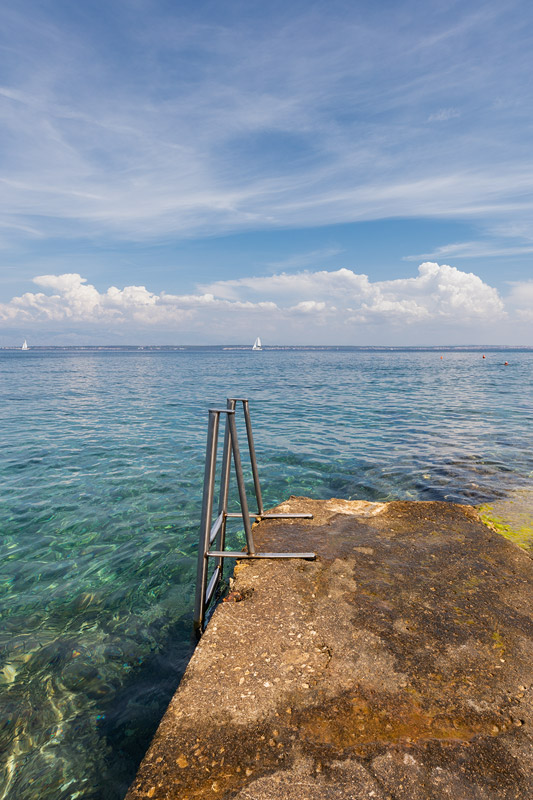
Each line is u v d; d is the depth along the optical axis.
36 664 3.78
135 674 3.65
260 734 2.39
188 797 2.04
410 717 2.46
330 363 78.19
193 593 4.93
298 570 4.23
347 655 2.99
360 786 2.05
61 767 2.84
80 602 4.75
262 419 16.88
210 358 111.12
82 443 12.61
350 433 13.98
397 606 3.58
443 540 4.96
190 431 14.55
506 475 9.20
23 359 91.31
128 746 2.98
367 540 4.96
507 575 4.14
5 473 9.55
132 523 6.92
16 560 5.72
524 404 21.06
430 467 9.88
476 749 2.25
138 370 54.53
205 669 2.90
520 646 3.09
